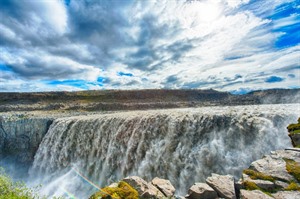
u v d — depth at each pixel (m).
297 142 8.12
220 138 15.14
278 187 5.04
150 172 17.41
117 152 20.44
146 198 4.98
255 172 5.73
